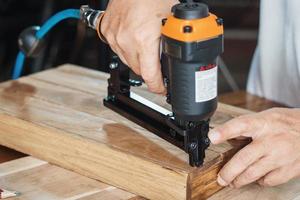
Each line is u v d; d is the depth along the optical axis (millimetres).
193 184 1034
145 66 1056
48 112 1289
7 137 1290
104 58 1692
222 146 1127
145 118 1217
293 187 1134
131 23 1052
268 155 1074
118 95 1293
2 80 2830
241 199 1089
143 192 1083
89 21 1195
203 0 1452
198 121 1014
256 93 1772
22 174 1167
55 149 1199
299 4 1524
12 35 2795
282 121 1103
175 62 963
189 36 924
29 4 2697
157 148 1110
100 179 1144
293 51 1586
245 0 3457
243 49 3457
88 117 1262
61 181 1145
